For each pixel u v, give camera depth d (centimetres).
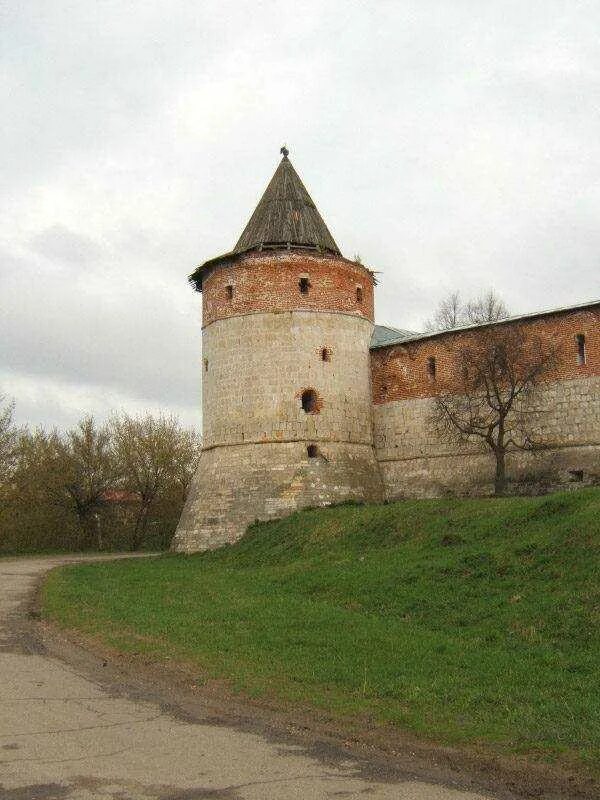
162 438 6012
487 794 788
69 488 5631
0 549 5159
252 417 3406
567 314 3070
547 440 3064
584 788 807
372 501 3456
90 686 1223
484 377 3148
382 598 1820
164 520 6125
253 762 864
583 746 914
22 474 5256
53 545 5544
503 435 3127
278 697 1146
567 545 1773
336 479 3366
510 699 1101
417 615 1673
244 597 2031
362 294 3678
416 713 1050
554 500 2072
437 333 3453
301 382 3412
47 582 2628
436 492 3381
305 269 3516
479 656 1339
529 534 1966
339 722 1030
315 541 2675
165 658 1398
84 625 1733
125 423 6022
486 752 910
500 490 3008
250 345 3459
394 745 941
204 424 3631
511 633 1454
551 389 3077
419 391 3506
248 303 3494
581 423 2986
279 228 3662
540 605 1530
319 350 3469
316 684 1212
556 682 1176
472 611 1617
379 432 3622
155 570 2881
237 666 1323
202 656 1398
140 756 873
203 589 2223
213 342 3591
